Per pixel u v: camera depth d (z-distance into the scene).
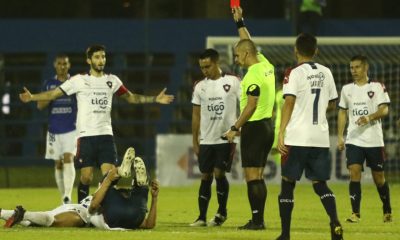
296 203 48.88
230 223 36.47
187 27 85.00
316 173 27.61
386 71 76.44
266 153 32.75
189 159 66.00
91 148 36.25
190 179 66.00
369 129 37.78
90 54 36.53
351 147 38.00
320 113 27.80
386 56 77.06
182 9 87.69
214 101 35.06
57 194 58.00
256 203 32.62
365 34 84.94
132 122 72.94
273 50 73.44
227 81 35.06
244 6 89.00
